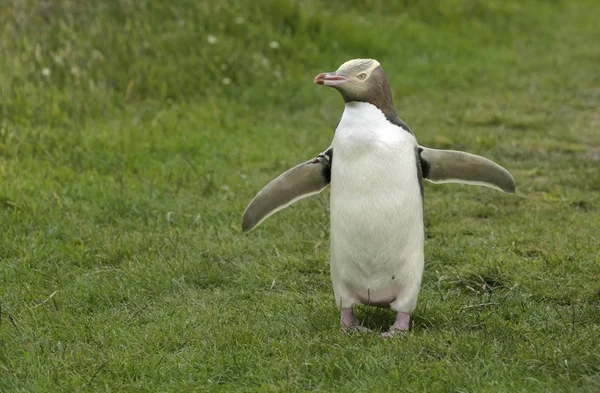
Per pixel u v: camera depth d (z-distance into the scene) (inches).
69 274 452.1
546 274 438.3
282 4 959.6
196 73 828.0
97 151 642.2
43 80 767.7
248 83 847.7
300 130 746.8
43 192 554.3
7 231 499.5
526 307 393.7
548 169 653.3
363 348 339.9
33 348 356.8
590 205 568.4
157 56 833.5
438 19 1111.6
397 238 345.4
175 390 323.9
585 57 1048.2
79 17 863.7
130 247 482.3
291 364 331.6
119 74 796.6
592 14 1279.5
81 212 537.6
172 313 401.4
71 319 393.4
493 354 332.8
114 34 849.5
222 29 900.6
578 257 454.9
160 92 792.3
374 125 339.6
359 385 316.5
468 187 601.9
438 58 992.2
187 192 577.9
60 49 806.5
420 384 313.1
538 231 510.6
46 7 868.6
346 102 345.7
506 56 1025.5
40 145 637.9
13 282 442.0
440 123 786.2
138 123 717.3
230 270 457.7
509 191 365.7
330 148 364.8
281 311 396.5
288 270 456.4
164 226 520.1
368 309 393.4
